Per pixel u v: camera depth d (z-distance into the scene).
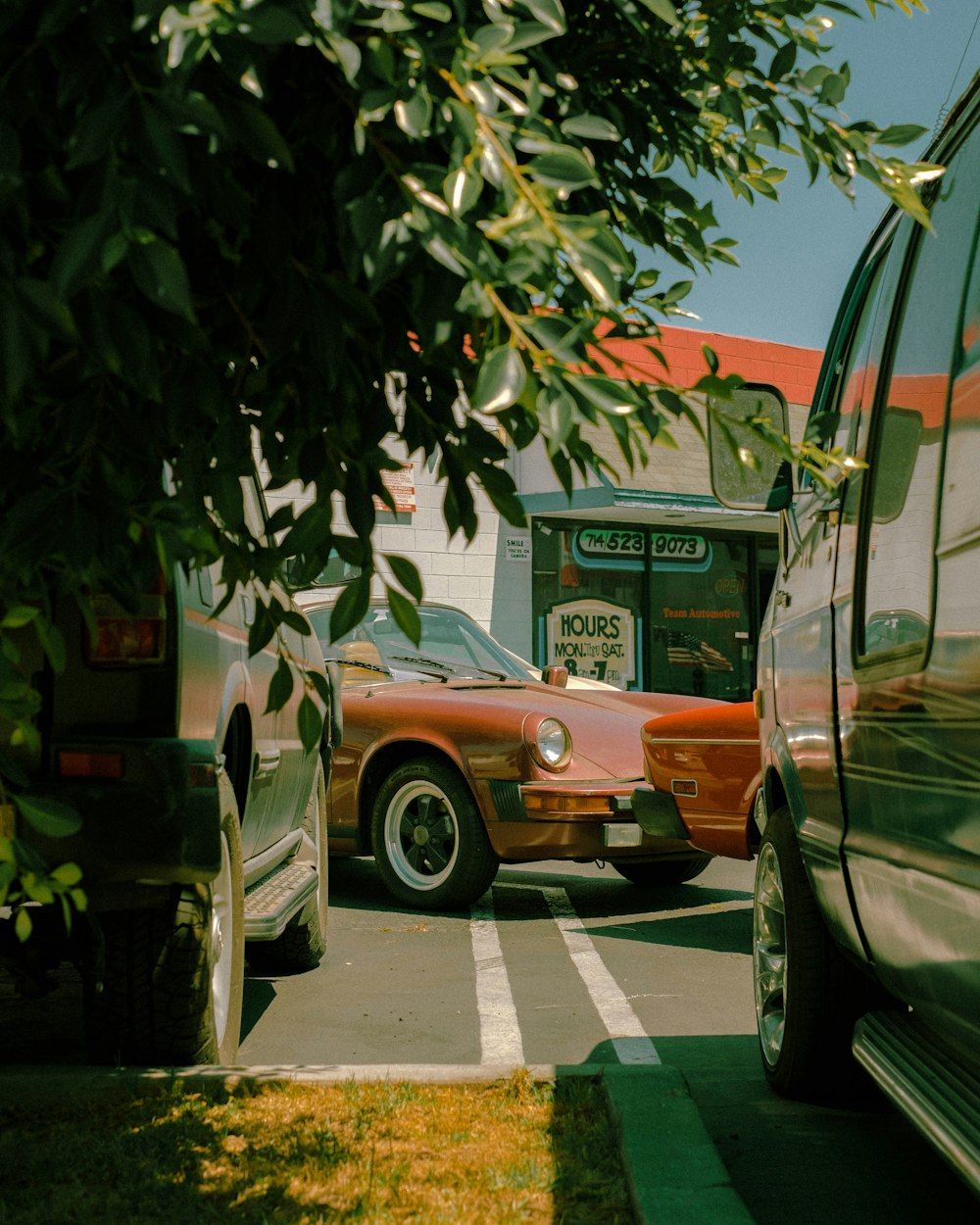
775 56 2.01
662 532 19.31
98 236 1.34
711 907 7.58
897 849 2.90
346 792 7.85
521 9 1.59
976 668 2.39
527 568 17.42
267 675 4.93
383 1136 3.23
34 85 1.44
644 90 2.06
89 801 3.26
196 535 1.79
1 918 3.54
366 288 1.81
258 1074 3.58
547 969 5.89
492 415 1.60
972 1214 3.07
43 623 1.80
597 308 1.67
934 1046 2.99
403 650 8.81
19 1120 3.33
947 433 2.71
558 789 7.11
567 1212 2.77
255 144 1.45
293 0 1.38
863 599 3.28
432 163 1.60
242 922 4.12
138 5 1.33
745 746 6.38
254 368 1.98
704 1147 3.02
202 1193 2.85
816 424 2.06
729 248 2.29
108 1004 3.61
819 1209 3.10
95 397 1.73
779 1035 3.98
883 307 3.46
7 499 1.83
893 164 1.98
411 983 5.61
